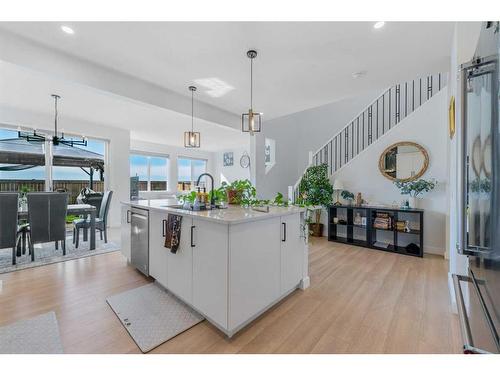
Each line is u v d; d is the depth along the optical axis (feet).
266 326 6.17
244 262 5.85
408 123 13.65
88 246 13.51
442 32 7.25
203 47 8.09
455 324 6.23
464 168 4.11
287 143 21.45
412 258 11.96
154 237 8.32
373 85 11.19
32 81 10.78
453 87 7.27
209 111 14.12
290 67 9.48
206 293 6.03
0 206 9.93
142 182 26.89
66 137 17.58
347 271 10.15
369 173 15.06
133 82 10.43
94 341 5.50
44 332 5.79
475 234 3.96
